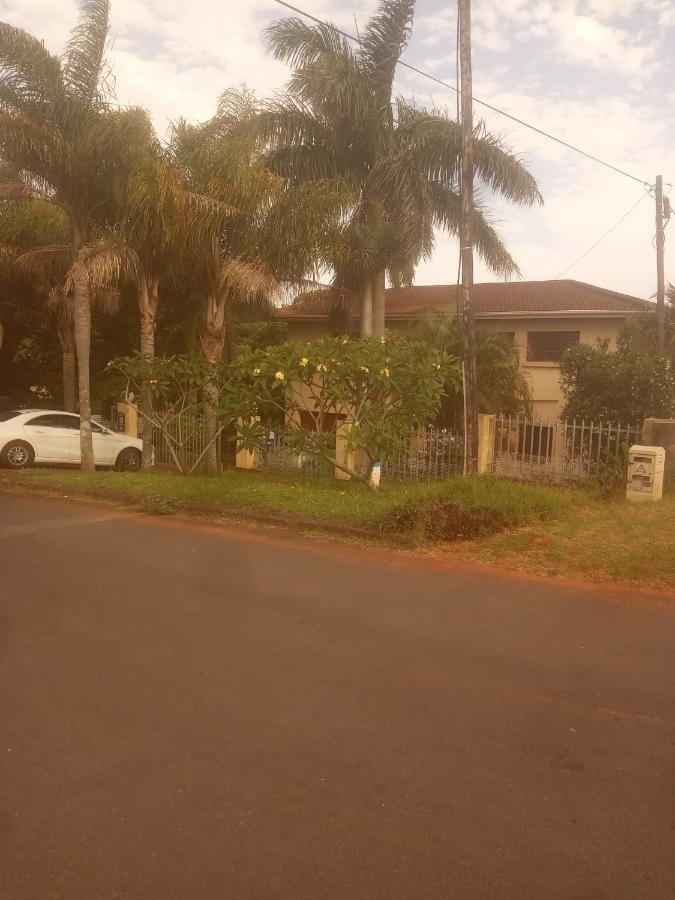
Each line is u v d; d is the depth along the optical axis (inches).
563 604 276.2
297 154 790.5
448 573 318.3
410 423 541.3
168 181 592.4
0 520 423.8
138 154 623.5
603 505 450.0
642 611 268.7
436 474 679.1
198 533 394.6
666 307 926.4
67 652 221.6
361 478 544.7
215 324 676.1
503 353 828.6
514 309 952.9
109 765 158.9
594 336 931.3
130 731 173.9
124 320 941.2
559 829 139.7
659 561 323.6
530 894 122.3
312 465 716.7
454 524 375.9
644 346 845.8
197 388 669.9
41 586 289.0
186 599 275.3
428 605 273.0
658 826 141.3
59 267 823.1
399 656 223.0
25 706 186.1
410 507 388.8
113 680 202.2
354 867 127.8
